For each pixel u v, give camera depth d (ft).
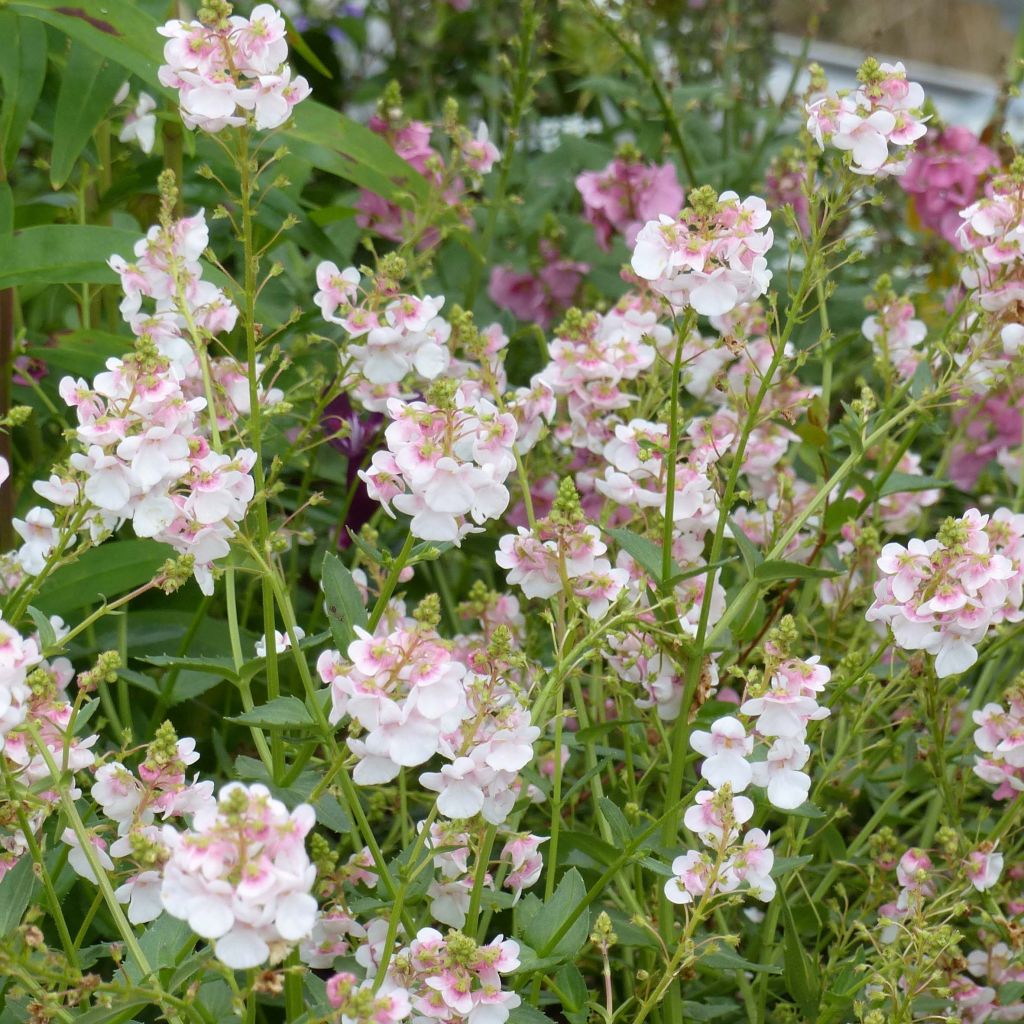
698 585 3.90
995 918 3.80
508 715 3.39
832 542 4.18
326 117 4.35
